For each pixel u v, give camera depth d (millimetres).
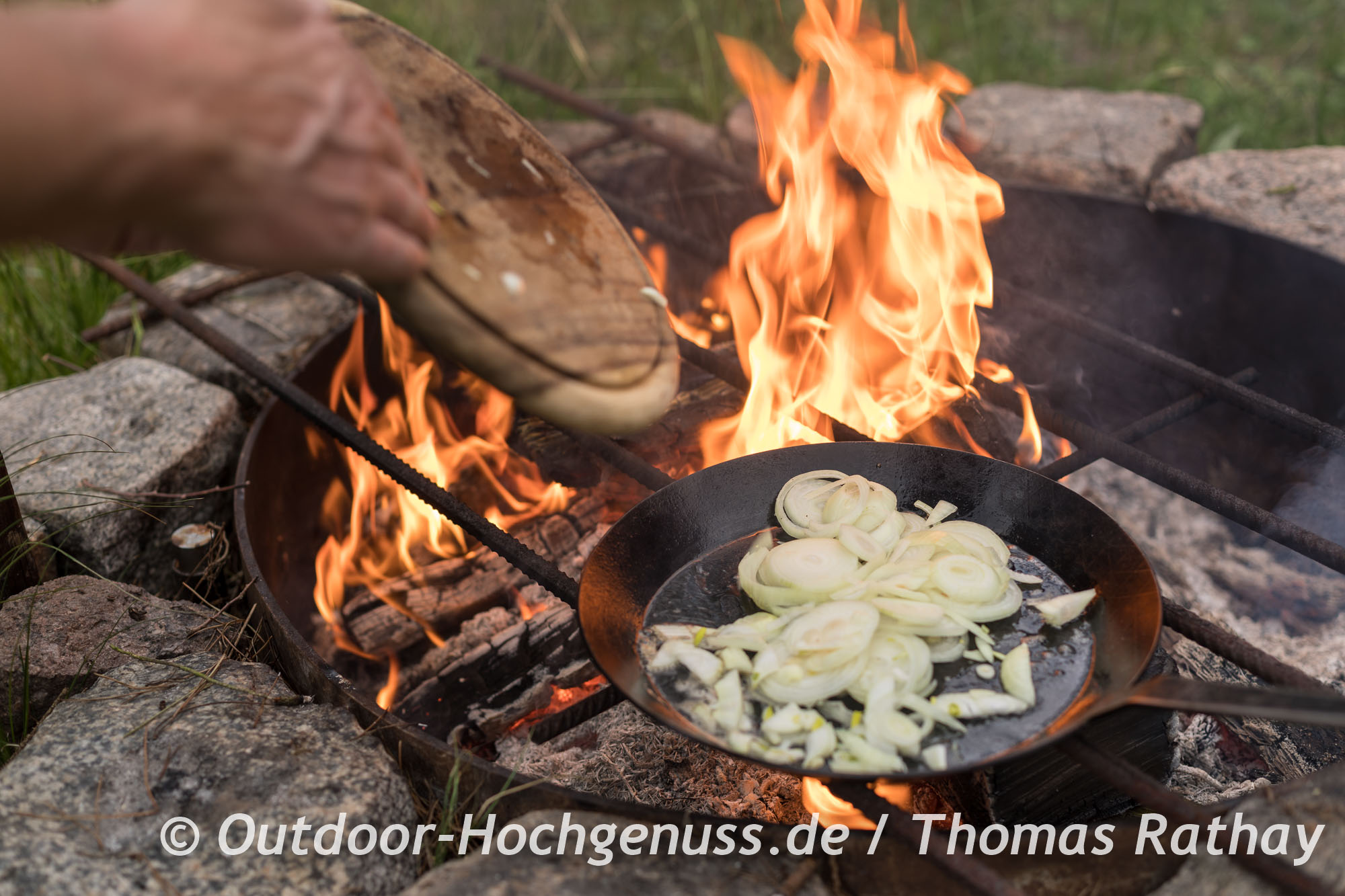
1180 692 917
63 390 2062
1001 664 1142
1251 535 1983
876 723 1054
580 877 1066
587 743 1535
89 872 1090
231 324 2299
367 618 1767
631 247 1209
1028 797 1258
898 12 3875
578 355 1022
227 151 742
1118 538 1220
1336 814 1055
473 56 3287
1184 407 1654
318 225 801
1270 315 2096
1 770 1234
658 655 1179
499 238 1066
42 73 667
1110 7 4113
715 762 1471
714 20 3945
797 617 1181
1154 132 2611
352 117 825
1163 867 1059
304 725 1295
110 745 1253
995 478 1367
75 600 1581
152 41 713
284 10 802
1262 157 2479
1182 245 2197
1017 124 2709
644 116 3027
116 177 708
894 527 1318
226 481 2033
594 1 4234
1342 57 3674
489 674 1646
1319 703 841
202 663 1431
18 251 2568
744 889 1048
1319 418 2045
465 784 1250
